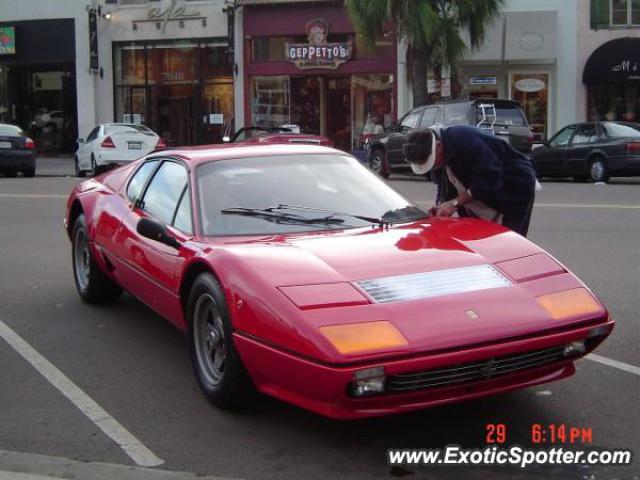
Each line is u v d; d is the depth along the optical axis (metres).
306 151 5.38
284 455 3.75
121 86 29.72
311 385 3.43
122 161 20.97
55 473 3.59
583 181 19.98
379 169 20.92
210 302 4.21
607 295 6.87
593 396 4.45
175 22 28.55
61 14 29.83
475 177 5.03
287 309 3.56
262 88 27.88
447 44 22.06
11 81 31.14
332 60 26.80
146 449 3.84
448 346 3.42
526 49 24.77
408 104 26.31
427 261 3.99
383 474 3.55
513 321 3.60
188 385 4.73
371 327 3.44
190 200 4.80
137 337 5.74
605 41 24.62
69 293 7.16
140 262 5.15
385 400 3.44
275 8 27.23
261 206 4.74
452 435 3.95
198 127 28.89
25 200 14.77
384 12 21.58
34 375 4.96
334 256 4.03
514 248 4.25
